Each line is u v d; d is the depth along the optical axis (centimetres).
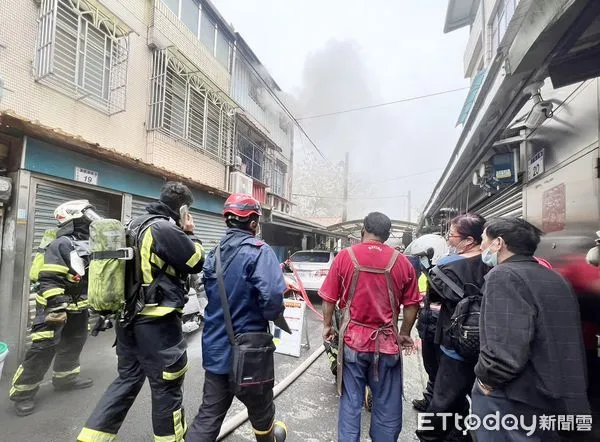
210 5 907
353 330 211
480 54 865
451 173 547
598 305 249
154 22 695
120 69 613
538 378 148
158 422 201
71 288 308
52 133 393
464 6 952
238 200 208
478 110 336
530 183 395
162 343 204
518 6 198
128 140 640
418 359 460
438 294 228
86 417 272
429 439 235
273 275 188
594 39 193
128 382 215
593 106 262
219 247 203
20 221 389
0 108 426
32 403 277
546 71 231
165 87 703
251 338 187
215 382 194
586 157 273
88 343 459
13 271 383
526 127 390
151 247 205
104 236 200
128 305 205
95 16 549
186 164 793
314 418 290
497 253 180
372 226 220
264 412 198
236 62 1084
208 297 201
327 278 229
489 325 157
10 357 375
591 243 263
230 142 1003
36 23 471
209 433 186
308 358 435
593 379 249
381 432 205
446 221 1056
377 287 209
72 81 520
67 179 449
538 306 151
